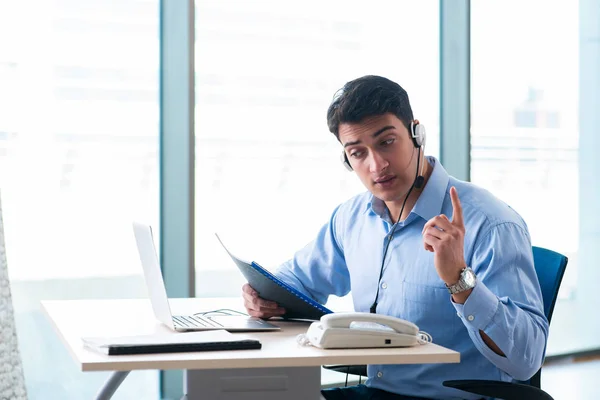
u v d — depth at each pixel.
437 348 1.47
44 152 3.07
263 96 3.43
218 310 1.98
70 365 3.11
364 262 1.97
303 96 3.50
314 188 3.54
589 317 4.23
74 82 3.11
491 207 1.75
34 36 3.04
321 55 3.53
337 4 3.55
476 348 1.74
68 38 3.09
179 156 3.22
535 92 4.04
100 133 3.15
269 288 1.75
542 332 1.60
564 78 4.11
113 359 1.31
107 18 3.14
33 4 3.03
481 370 1.74
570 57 4.11
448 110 3.79
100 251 3.17
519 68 3.98
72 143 3.12
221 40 3.35
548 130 4.09
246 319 1.83
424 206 1.82
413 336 1.49
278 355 1.37
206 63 3.32
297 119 3.50
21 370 1.17
